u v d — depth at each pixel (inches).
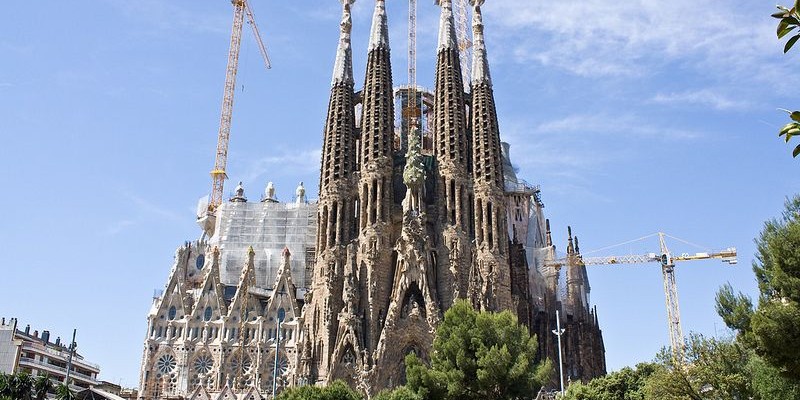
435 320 4697.3
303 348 4864.7
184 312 5295.3
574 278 6417.3
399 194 5457.7
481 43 5876.0
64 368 5812.0
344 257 5083.7
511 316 3398.1
